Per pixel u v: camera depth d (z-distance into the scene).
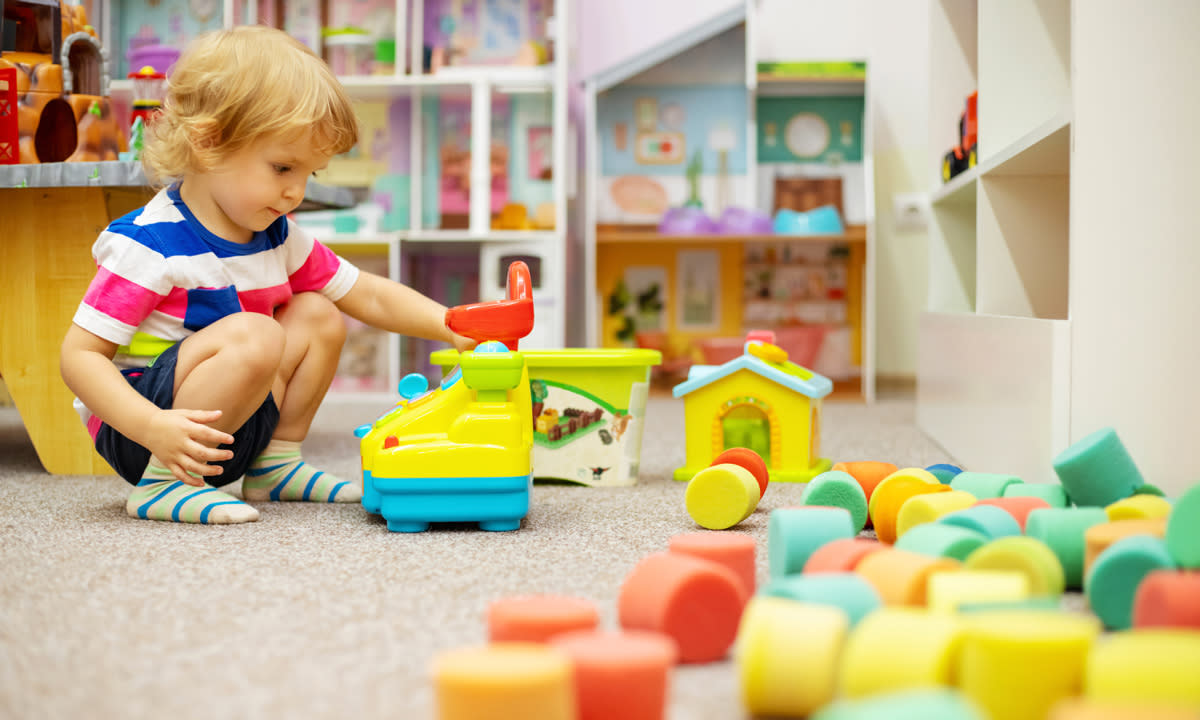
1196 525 0.64
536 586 0.79
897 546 0.74
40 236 1.46
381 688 0.56
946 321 1.73
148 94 1.55
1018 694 0.47
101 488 1.33
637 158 3.09
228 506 1.08
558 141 2.75
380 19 2.92
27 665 0.60
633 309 3.12
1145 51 1.06
